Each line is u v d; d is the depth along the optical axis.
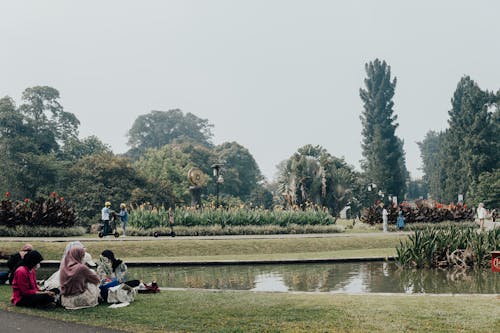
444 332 8.02
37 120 79.44
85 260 10.63
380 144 93.19
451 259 19.19
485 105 83.69
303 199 57.00
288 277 17.16
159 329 8.25
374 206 43.19
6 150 67.50
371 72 98.81
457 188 85.31
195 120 145.25
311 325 8.50
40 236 29.14
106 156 68.31
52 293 9.94
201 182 41.50
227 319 8.98
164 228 32.31
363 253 23.67
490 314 9.27
